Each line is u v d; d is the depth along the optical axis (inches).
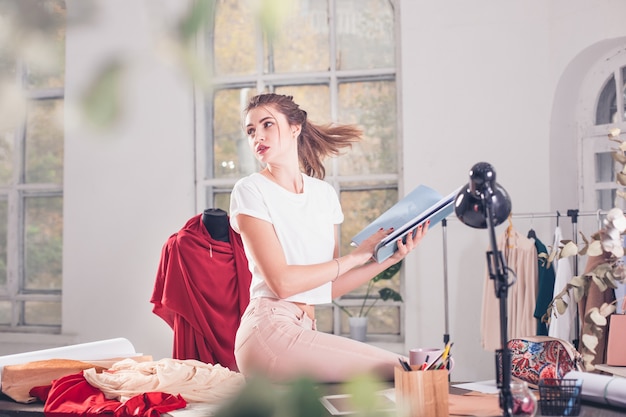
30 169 227.3
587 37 182.7
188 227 148.9
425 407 70.4
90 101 9.5
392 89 209.5
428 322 196.7
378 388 12.9
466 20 197.2
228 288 144.7
